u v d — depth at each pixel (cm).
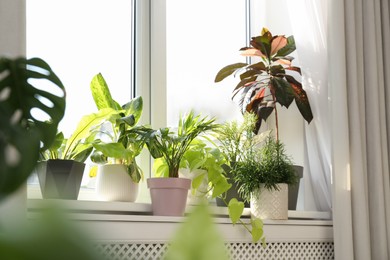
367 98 261
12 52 157
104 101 219
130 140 215
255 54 261
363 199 246
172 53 260
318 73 265
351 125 251
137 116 221
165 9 254
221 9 281
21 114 26
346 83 252
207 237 11
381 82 266
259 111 258
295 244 244
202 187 229
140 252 196
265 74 284
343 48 250
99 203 203
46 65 42
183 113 259
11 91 26
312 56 266
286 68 265
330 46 253
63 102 51
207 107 268
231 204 218
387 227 255
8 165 13
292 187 257
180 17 265
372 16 265
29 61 41
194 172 227
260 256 232
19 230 10
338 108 248
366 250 244
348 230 242
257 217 236
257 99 260
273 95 260
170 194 209
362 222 245
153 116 246
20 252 10
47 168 192
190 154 227
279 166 238
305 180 275
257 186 234
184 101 261
